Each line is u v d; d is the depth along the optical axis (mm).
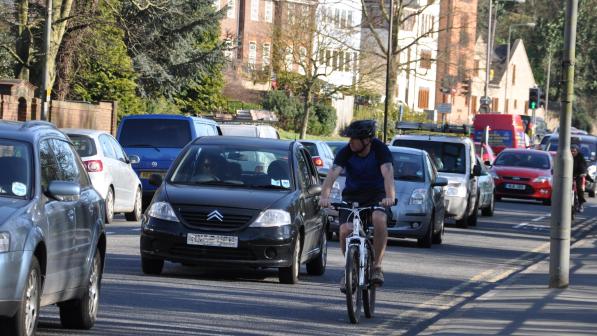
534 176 96750
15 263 21172
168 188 36281
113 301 30375
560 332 26484
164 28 129500
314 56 168375
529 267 45969
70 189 23625
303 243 36750
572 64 36125
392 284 38344
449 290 37625
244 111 121938
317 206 38969
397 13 141250
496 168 98000
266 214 35188
